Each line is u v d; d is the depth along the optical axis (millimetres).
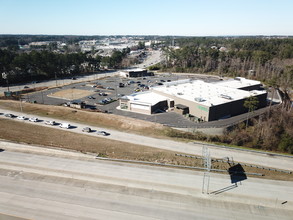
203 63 168625
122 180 40094
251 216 33094
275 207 34969
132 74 140875
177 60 179375
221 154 50031
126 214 32750
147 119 69125
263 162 47594
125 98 79750
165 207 34281
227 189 38531
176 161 46219
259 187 39312
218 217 32688
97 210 33312
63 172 42062
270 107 78812
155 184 39281
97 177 40750
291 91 103250
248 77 133375
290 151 54562
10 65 116250
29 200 35000
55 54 140750
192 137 57344
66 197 35812
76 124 65438
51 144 51938
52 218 31625
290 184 40438
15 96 92375
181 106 75125
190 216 32719
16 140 53500
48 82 123688
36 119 66750
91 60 160125
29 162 45188
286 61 144000
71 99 90688
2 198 35312
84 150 49531
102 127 63625
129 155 48000
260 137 59062
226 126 63000
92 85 114938
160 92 85875
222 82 105938
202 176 41875
